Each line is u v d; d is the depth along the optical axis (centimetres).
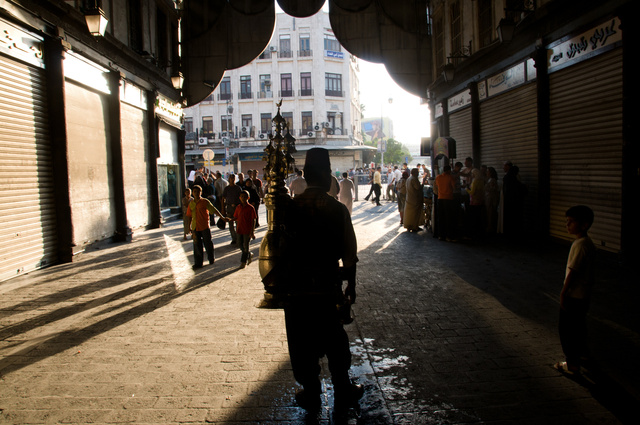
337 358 297
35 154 798
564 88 852
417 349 407
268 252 292
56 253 848
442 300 552
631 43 661
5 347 428
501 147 1128
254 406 314
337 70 4391
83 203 970
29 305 566
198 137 4341
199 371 369
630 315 473
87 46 959
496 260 773
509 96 1075
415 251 891
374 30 1355
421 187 1168
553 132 894
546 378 345
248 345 423
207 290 629
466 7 1280
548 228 926
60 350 418
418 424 290
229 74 4309
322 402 321
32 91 796
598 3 726
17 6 724
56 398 328
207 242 800
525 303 530
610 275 632
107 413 306
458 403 313
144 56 1288
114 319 506
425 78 1371
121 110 1182
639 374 347
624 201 682
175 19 1614
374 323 477
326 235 287
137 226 1302
